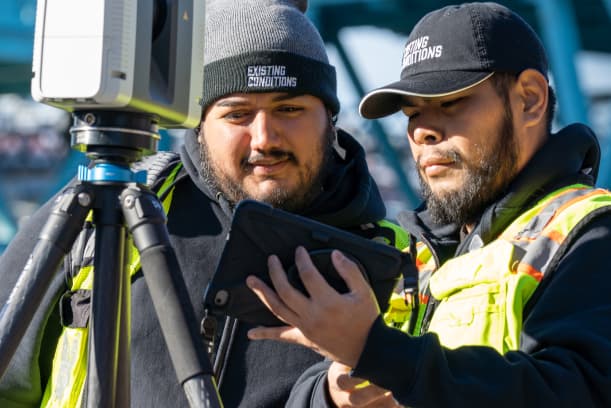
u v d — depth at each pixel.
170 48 2.60
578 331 2.39
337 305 2.35
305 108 3.46
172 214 3.63
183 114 2.65
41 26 2.48
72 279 3.36
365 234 3.66
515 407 2.32
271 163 3.43
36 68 2.48
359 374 2.35
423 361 2.32
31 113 21.44
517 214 2.89
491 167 2.94
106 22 2.43
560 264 2.59
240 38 3.43
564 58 11.59
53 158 21.64
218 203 3.58
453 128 2.96
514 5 12.20
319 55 3.53
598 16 13.48
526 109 3.01
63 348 3.33
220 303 2.46
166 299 2.33
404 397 2.32
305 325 2.37
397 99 3.16
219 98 3.45
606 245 2.56
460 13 3.01
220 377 3.35
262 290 2.42
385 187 16.81
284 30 3.46
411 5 13.08
